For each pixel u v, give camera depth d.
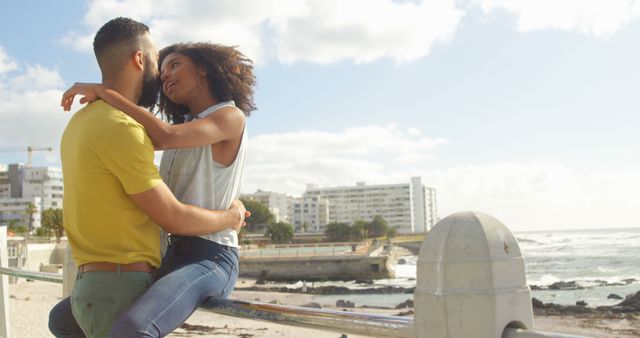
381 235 137.38
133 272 1.93
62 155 2.06
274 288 41.16
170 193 1.95
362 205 199.75
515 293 1.23
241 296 35.19
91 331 1.93
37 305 18.59
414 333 1.33
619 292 33.34
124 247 1.92
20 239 52.00
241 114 2.27
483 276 1.21
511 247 1.26
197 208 2.02
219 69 2.36
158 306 1.79
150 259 2.00
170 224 1.93
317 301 31.80
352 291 37.50
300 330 12.20
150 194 1.88
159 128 1.98
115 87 2.12
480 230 1.25
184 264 2.02
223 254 2.11
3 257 3.82
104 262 1.92
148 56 2.21
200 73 2.37
